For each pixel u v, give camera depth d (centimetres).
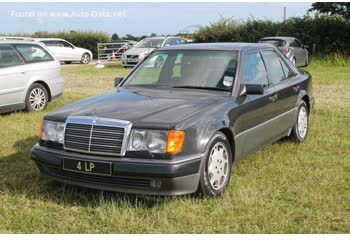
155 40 2336
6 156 623
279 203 447
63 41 2831
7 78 910
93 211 431
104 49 3466
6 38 972
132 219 405
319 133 751
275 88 598
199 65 550
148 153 418
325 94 1256
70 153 441
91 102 496
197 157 430
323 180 509
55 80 1028
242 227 397
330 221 409
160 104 472
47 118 469
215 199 453
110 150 425
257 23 2902
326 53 2661
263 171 543
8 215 421
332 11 3020
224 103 489
